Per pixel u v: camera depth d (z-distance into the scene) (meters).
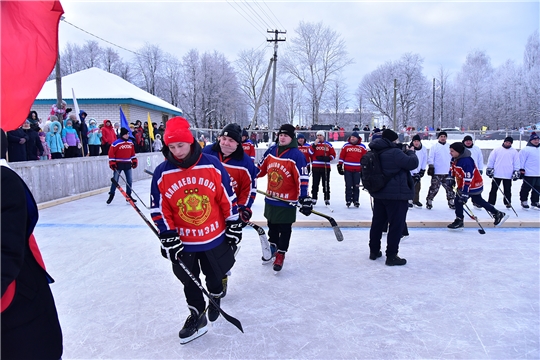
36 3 1.76
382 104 49.97
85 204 8.20
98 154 11.81
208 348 2.65
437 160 7.49
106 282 3.81
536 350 2.59
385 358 2.51
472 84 45.84
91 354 2.56
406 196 4.08
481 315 3.09
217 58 38.41
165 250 2.45
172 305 3.31
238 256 4.63
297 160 3.97
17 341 1.51
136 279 3.88
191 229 2.54
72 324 2.97
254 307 3.27
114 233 5.68
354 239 5.39
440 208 7.75
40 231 5.80
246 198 3.53
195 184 2.47
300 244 5.14
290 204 3.98
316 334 2.82
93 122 11.74
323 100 43.19
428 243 5.15
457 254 4.67
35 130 8.81
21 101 1.78
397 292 3.55
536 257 4.54
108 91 18.48
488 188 10.92
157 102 22.05
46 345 1.60
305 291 3.59
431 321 3.00
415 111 48.44
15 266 1.35
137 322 3.01
